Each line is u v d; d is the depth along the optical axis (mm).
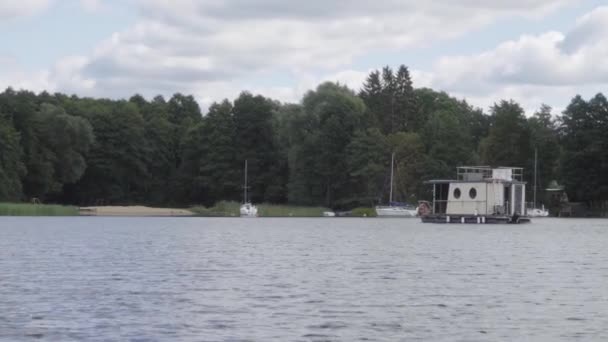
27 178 135625
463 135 144500
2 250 41281
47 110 140750
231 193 151500
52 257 36812
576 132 127562
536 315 19922
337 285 25875
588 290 24719
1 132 126500
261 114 150750
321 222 97875
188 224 87250
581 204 129375
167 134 163125
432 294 23703
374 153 130625
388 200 131625
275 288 25047
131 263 33812
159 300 22344
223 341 16797
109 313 20094
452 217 87438
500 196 85625
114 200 152625
